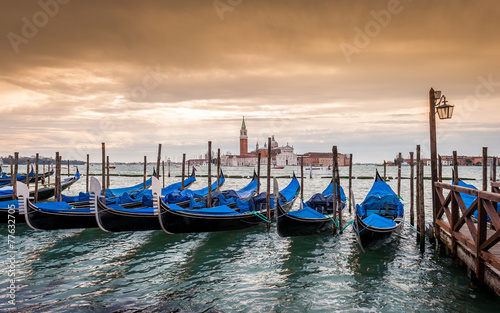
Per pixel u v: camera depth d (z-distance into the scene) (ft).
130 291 28.32
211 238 44.98
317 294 27.58
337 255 37.55
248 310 25.03
